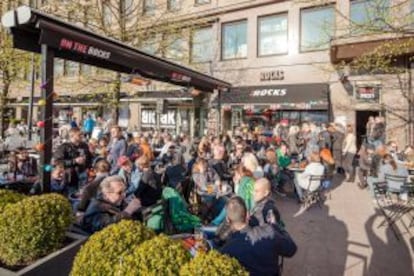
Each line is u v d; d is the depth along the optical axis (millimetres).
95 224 4000
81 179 7078
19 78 14828
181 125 20141
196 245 3660
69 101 20000
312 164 8961
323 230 6918
